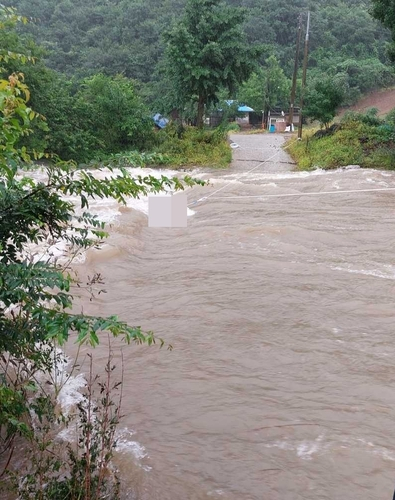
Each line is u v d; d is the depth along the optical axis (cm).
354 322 732
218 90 2683
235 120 5269
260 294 822
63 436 462
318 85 2673
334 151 2269
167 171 2194
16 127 342
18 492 365
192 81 2562
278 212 1398
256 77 5191
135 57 5338
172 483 432
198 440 486
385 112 4475
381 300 806
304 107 2836
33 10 6419
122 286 863
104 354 636
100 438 403
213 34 2556
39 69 2262
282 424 509
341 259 1010
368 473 444
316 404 543
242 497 418
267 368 613
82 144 2388
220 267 949
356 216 1352
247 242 1105
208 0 2567
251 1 6900
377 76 5134
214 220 1320
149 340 310
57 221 430
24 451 435
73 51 5719
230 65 2580
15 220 360
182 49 2548
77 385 560
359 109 4828
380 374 600
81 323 295
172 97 2745
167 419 516
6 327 364
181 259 1009
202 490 425
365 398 554
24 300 317
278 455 466
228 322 726
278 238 1131
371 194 1616
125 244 1041
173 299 803
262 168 2286
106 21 6356
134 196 395
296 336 689
